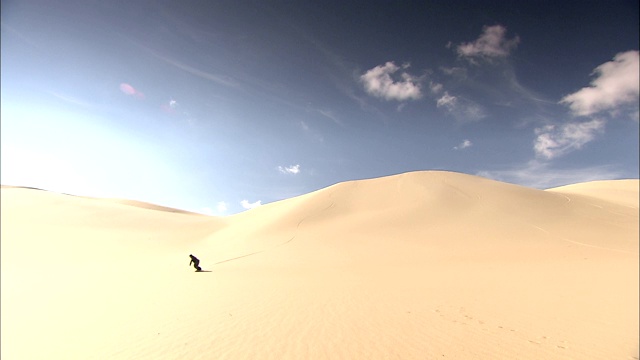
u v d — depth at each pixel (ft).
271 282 45.80
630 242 79.46
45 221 139.03
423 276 48.14
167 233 127.24
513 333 24.75
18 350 26.53
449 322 27.37
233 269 60.95
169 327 28.55
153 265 73.92
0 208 155.74
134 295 43.14
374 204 128.36
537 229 92.84
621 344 22.44
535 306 31.96
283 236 102.01
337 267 59.52
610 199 149.89
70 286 54.49
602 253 68.03
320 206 130.41
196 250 98.48
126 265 77.36
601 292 36.91
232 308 33.37
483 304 32.83
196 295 40.24
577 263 57.00
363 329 25.98
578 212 109.81
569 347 22.06
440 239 87.51
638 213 111.04
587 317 28.43
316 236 98.07
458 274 49.21
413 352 21.53
